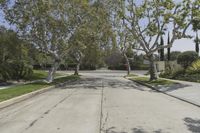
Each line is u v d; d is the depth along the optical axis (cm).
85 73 7694
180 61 4809
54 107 1688
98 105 1762
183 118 1348
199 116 1402
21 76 4091
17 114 1460
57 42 3678
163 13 3619
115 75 6519
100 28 3853
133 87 3228
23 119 1324
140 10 3703
